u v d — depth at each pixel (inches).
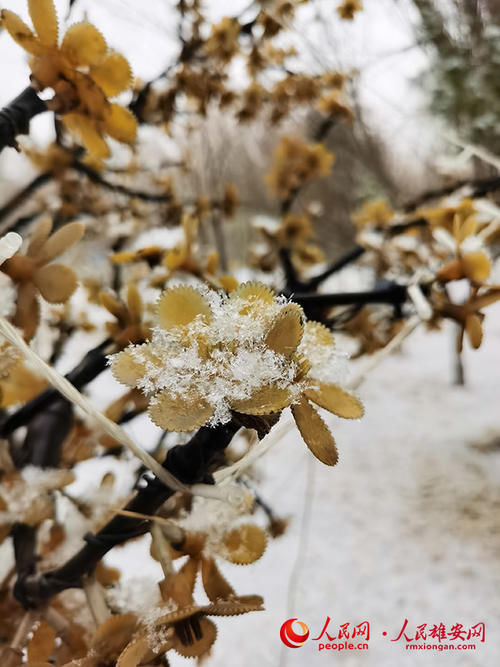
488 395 111.2
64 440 14.8
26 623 9.6
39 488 10.8
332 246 90.1
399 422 98.7
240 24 16.9
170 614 6.6
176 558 7.9
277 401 5.7
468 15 65.6
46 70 8.0
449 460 82.6
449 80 69.1
